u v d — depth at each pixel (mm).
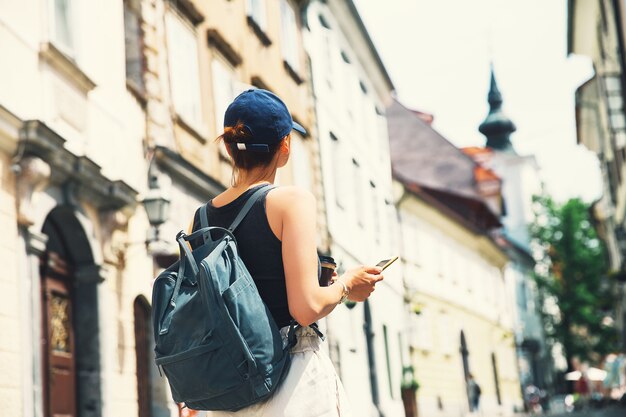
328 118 26562
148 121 13953
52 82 10898
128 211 12727
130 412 12477
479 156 71062
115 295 12344
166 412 13633
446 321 38938
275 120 2848
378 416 26562
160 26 14828
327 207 24891
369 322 27359
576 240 63969
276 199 2721
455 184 49531
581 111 39594
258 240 2709
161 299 2693
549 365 62938
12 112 9578
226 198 2852
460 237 43312
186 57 16047
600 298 62094
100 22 12719
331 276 2832
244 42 19672
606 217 44938
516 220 75062
